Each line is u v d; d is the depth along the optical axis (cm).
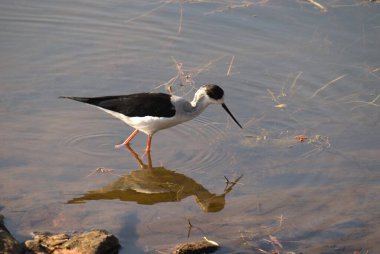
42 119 1294
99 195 1066
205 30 1641
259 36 1612
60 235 915
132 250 914
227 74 1480
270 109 1366
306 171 1158
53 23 1653
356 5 1733
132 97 1211
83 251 870
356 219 1012
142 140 1277
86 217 995
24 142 1209
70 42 1580
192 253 908
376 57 1523
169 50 1567
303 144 1245
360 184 1114
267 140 1261
